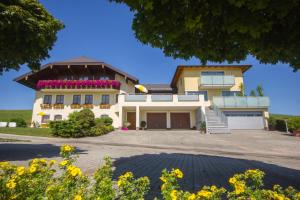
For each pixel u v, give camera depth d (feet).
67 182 7.66
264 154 39.50
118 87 93.45
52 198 7.23
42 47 25.84
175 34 12.09
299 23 11.25
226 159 31.73
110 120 79.41
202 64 15.40
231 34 12.65
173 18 11.21
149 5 10.41
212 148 45.39
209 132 71.92
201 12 10.66
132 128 93.15
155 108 89.81
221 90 98.68
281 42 12.12
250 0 9.43
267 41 12.32
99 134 62.23
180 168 22.90
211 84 94.07
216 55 14.56
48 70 97.81
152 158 29.53
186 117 94.68
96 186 7.66
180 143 51.49
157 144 49.29
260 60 14.61
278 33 11.97
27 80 97.35
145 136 61.82
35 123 89.10
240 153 39.86
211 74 100.32
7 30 22.20
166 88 118.93
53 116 92.12
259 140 58.29
